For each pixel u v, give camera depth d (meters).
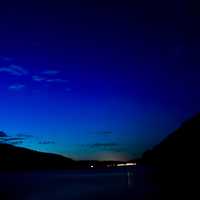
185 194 38.75
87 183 84.94
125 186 64.81
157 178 74.31
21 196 51.53
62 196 49.22
